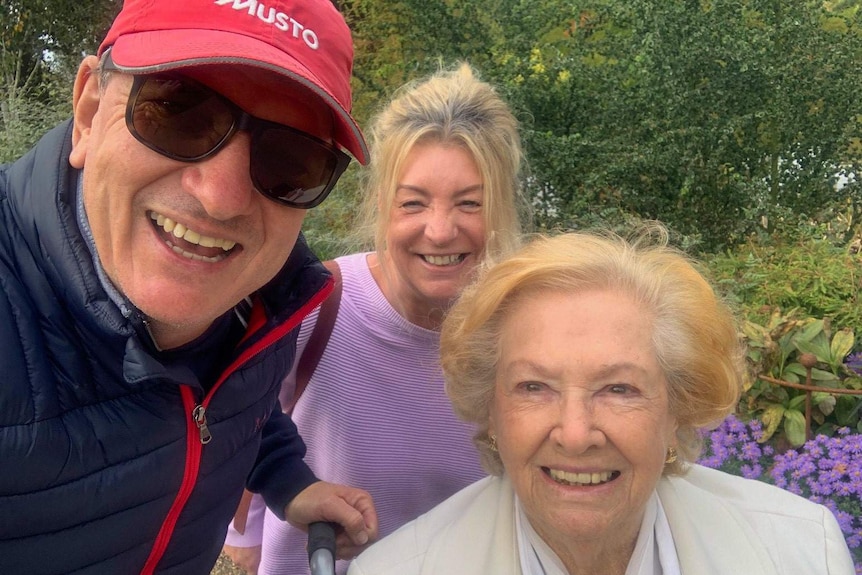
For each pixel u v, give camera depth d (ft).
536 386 1.79
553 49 8.33
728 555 1.90
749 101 6.79
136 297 1.51
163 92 1.42
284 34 1.48
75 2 12.40
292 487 2.28
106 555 1.65
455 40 8.57
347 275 2.57
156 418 1.63
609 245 1.94
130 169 1.43
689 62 6.78
